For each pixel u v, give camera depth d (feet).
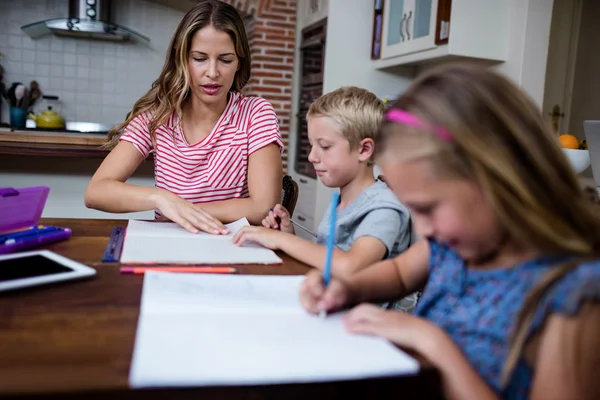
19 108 13.25
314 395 1.68
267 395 1.63
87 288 2.52
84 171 8.35
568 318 1.78
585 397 1.78
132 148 4.95
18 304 2.26
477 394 1.78
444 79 2.09
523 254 2.12
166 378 1.55
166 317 2.10
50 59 14.47
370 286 2.59
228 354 1.76
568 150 5.35
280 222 4.31
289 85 14.56
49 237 3.44
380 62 11.39
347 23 11.76
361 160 3.84
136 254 3.17
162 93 4.94
